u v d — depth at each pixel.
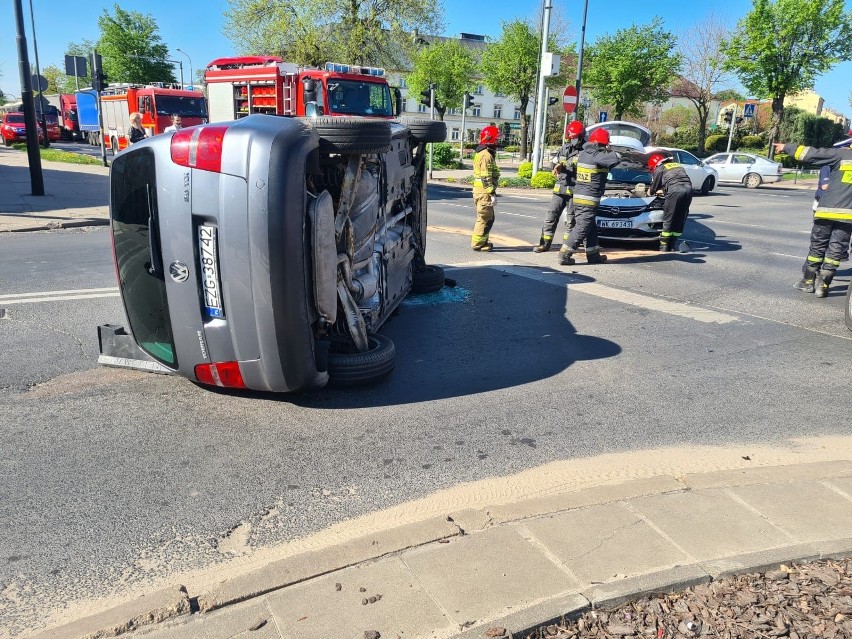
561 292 8.13
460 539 2.94
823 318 7.22
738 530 3.04
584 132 10.16
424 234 7.80
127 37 55.84
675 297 8.02
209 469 3.71
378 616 2.46
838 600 2.55
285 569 2.71
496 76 41.84
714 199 21.11
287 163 3.77
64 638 2.37
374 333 5.34
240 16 27.28
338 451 3.96
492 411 4.61
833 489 3.44
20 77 14.38
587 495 3.32
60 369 5.12
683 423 4.49
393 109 17.27
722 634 2.39
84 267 8.64
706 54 45.12
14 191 15.80
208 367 4.24
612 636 2.38
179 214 3.91
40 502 3.35
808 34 36.41
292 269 3.88
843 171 7.75
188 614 2.51
